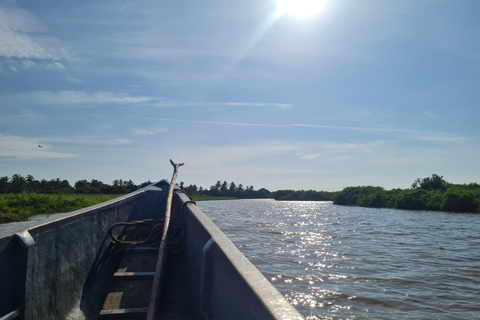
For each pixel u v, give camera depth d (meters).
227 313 1.61
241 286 1.43
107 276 3.38
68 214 2.87
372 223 21.75
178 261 3.51
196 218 2.89
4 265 1.83
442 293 6.78
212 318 1.87
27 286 1.98
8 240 1.87
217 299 1.82
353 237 14.66
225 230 17.03
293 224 20.91
